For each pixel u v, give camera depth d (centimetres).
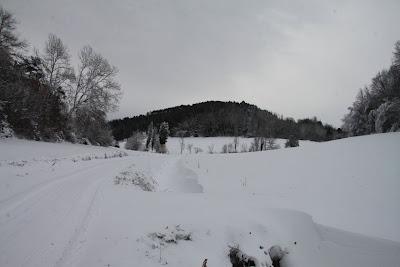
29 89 3084
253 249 673
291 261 676
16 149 2039
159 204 865
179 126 13825
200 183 2106
